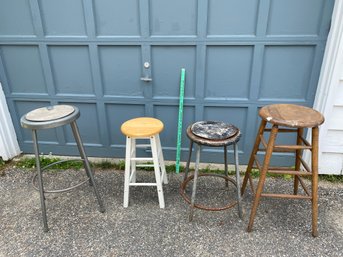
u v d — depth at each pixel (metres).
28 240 1.69
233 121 2.27
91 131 2.46
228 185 2.17
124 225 1.79
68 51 2.17
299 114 1.56
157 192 2.07
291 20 1.88
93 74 2.21
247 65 2.06
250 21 1.92
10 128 2.48
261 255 1.56
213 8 1.91
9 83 2.34
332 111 2.00
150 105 2.28
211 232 1.73
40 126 1.54
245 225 1.78
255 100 2.15
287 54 1.99
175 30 2.00
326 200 1.98
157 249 1.61
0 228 1.78
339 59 1.83
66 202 2.02
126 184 1.88
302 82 2.06
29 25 2.10
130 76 2.20
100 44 2.10
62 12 2.04
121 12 1.99
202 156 2.40
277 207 1.93
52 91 2.33
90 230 1.76
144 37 2.04
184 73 2.10
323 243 1.64
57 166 2.46
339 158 2.16
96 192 1.87
